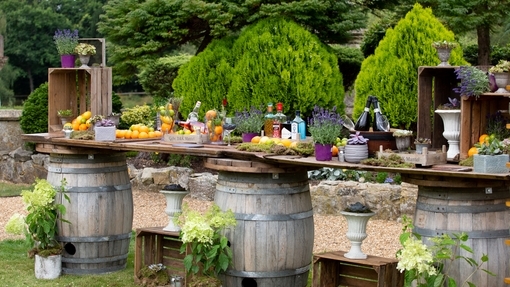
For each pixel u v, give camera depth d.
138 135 7.70
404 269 5.77
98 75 8.05
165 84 15.61
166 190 7.45
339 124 6.08
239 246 6.55
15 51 30.56
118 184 8.04
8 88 30.64
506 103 6.00
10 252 8.95
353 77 14.30
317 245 9.21
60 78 8.38
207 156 6.70
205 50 12.57
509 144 5.37
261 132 7.25
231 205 6.61
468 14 13.84
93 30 31.64
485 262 5.54
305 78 11.73
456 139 5.93
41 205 7.70
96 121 7.88
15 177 14.52
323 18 12.59
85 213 7.82
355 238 6.18
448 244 5.36
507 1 13.66
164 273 7.45
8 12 31.41
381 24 14.49
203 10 12.50
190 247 6.78
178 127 7.80
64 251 8.00
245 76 12.04
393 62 10.72
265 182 6.54
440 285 5.55
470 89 5.70
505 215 5.62
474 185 5.46
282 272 6.59
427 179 5.62
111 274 7.99
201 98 12.47
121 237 8.09
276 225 6.51
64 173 7.86
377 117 6.18
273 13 12.14
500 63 5.86
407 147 5.85
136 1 13.16
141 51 13.00
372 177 11.36
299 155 6.41
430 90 6.44
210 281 6.52
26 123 14.05
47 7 32.91
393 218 10.28
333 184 10.78
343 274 6.43
